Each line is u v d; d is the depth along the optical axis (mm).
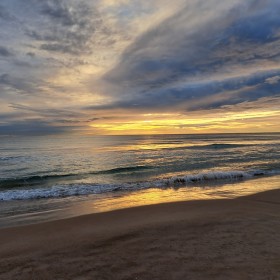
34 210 8953
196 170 19438
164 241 5215
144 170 19953
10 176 18594
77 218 7426
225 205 8508
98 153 36500
